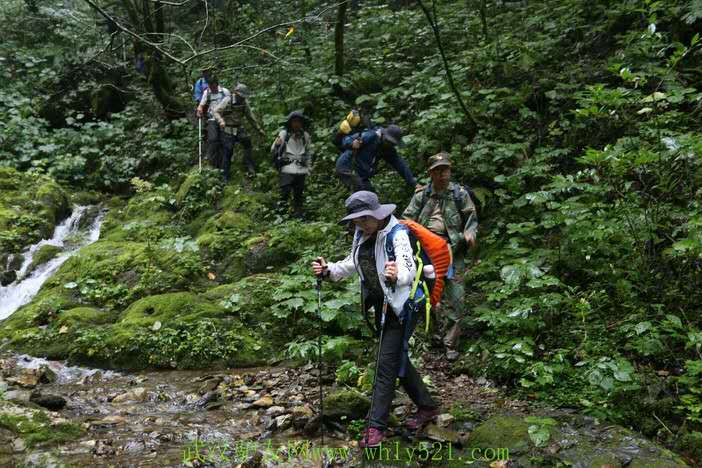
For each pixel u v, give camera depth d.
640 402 4.15
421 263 3.68
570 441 3.67
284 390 4.84
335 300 5.63
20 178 9.79
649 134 5.61
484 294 5.96
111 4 12.00
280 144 8.20
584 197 5.89
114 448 3.76
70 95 12.33
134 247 7.68
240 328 5.89
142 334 5.74
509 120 7.77
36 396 4.48
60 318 6.20
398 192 7.71
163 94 11.29
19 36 13.73
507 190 6.93
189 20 14.02
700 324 4.70
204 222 8.47
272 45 11.69
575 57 8.16
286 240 7.24
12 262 7.86
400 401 4.47
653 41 6.11
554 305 5.11
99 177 10.75
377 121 8.41
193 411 4.54
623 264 5.28
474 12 10.34
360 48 10.87
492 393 4.68
